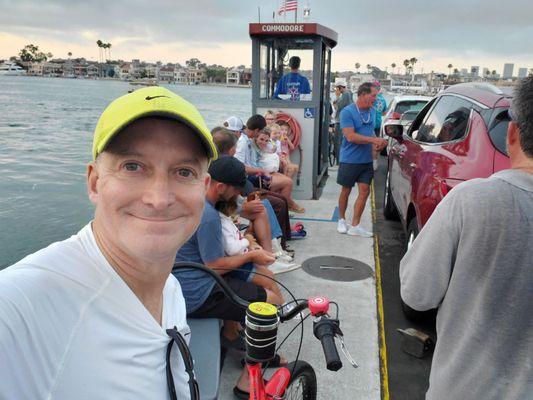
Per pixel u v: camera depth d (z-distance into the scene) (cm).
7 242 642
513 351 143
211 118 2272
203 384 215
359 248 534
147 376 99
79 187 958
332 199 747
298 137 706
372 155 558
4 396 77
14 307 81
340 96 1107
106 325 93
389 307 411
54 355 85
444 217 155
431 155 375
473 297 148
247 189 404
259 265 322
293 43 709
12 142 1509
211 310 272
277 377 214
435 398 158
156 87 100
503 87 360
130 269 100
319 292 421
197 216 102
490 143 314
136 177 95
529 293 141
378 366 317
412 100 1155
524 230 140
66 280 89
